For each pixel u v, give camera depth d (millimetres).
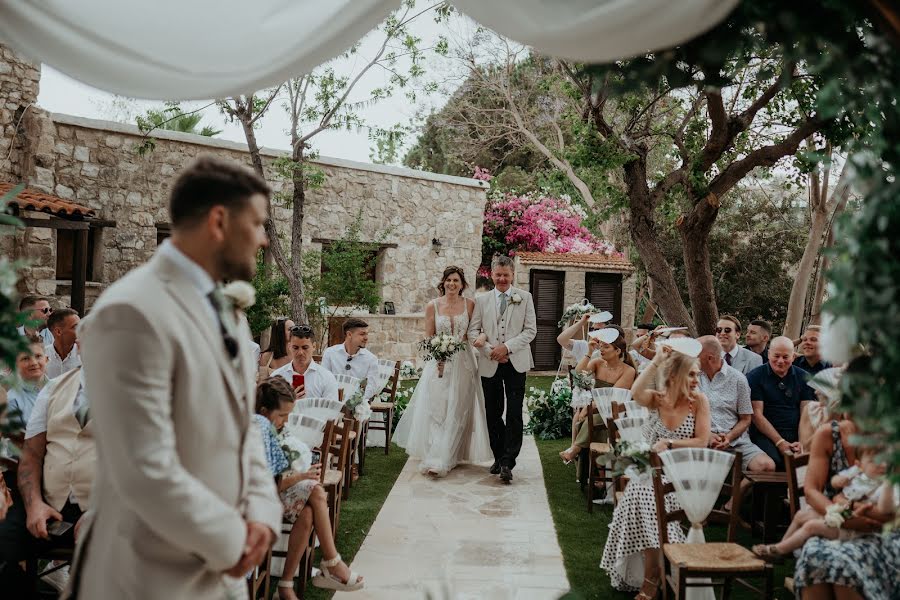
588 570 5051
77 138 12258
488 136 22828
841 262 2281
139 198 12898
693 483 4051
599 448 6484
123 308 1867
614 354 6863
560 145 20328
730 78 2691
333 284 13555
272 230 11359
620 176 11750
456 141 24625
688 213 8906
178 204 2076
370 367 7844
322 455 5172
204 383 2002
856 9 2215
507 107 21719
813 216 13188
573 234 20734
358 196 15727
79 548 2070
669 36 2301
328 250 15367
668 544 4027
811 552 3375
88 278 12609
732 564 3721
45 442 3807
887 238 2225
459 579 4840
